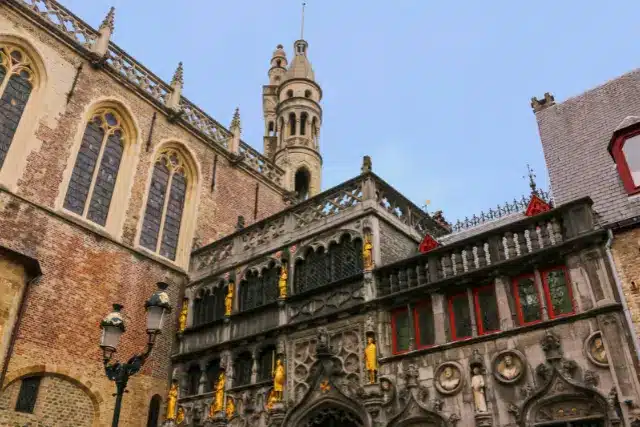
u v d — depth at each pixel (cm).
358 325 1808
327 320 1900
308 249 2133
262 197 3406
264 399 1964
